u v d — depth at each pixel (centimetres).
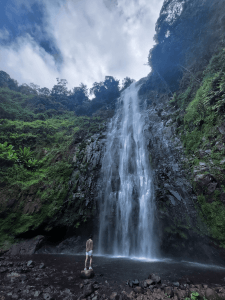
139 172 1418
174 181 1116
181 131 1330
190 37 1930
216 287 483
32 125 1972
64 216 1227
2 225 1092
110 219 1216
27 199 1230
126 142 1770
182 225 953
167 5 2342
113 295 432
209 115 1007
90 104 3875
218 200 819
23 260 830
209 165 905
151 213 1116
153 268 709
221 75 975
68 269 686
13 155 1377
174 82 2473
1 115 2114
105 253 1139
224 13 1479
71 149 1750
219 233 793
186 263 823
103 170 1481
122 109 3064
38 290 474
